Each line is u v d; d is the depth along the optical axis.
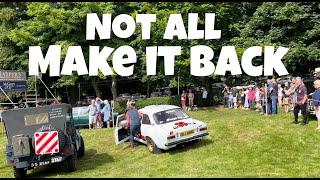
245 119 19.98
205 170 13.31
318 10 30.58
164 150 16.42
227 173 12.80
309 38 30.00
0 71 25.33
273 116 20.22
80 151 17.22
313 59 28.94
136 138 17.69
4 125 14.21
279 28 31.55
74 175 14.09
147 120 16.91
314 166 13.17
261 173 12.62
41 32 37.84
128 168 14.48
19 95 40.88
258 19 32.28
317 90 16.88
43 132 13.74
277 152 14.80
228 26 35.41
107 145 19.33
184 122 16.30
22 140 13.60
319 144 15.38
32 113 14.41
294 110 18.17
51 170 15.41
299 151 14.84
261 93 24.69
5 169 16.14
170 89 55.50
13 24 41.91
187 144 16.92
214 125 19.44
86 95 51.06
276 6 31.41
